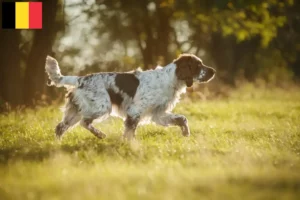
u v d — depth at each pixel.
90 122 13.77
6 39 24.77
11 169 9.93
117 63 35.41
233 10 30.56
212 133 15.12
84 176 9.09
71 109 13.82
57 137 13.82
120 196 7.34
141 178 8.69
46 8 25.03
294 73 53.69
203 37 45.62
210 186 7.91
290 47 45.16
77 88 13.76
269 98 31.88
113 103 13.77
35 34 25.17
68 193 7.79
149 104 13.66
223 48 46.06
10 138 14.70
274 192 7.57
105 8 34.81
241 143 12.77
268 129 15.92
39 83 25.14
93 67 34.78
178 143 13.03
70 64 35.94
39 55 25.08
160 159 10.74
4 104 22.64
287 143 13.23
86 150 12.09
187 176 8.74
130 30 39.81
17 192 7.97
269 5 33.88
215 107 23.86
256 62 47.53
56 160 10.60
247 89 36.75
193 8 30.39
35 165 10.37
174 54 44.78
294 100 30.30
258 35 44.25
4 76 24.77
